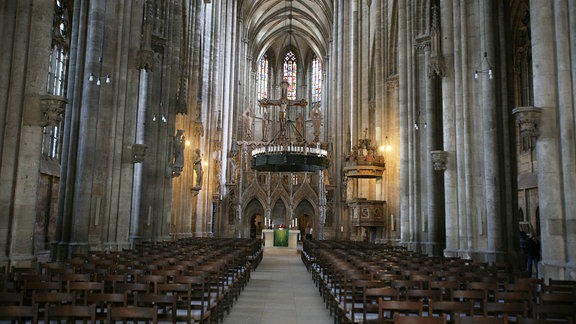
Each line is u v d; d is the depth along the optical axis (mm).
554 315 7535
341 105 45688
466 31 17297
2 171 11016
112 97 17328
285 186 49250
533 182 24391
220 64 43844
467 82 17125
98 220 16406
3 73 11133
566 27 11406
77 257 13430
